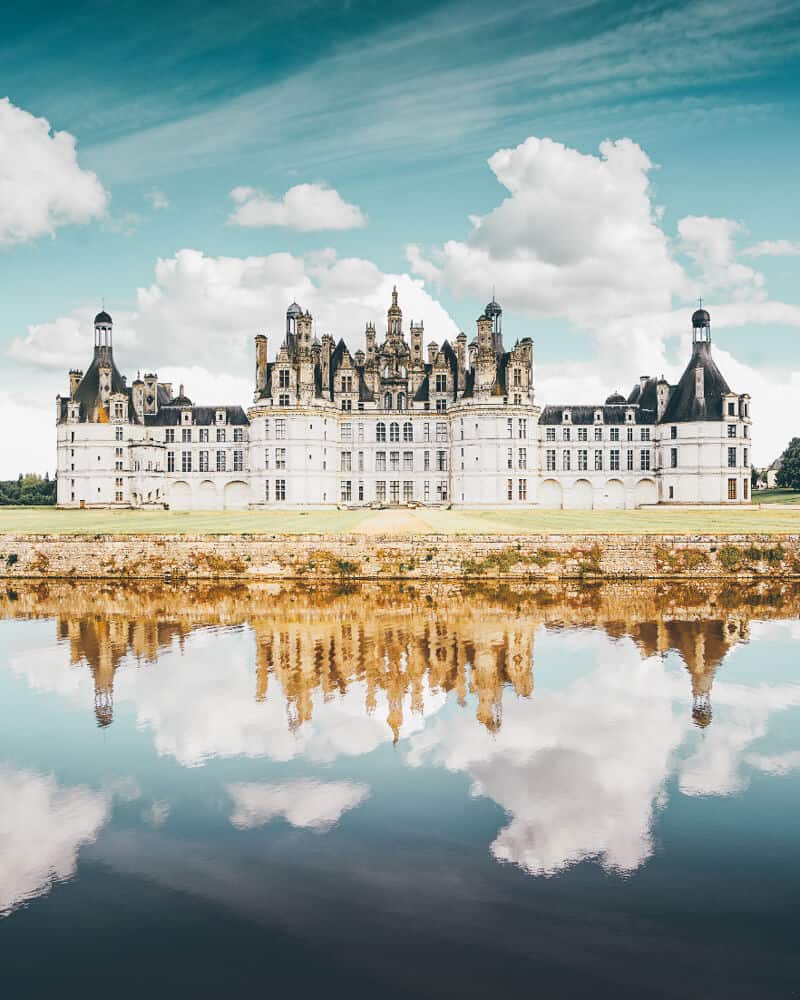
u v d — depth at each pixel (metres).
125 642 34.28
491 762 20.56
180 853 16.19
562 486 115.88
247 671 29.30
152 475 114.75
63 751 21.55
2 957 13.01
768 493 160.25
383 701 25.61
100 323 116.00
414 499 113.50
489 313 119.12
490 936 13.47
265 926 13.82
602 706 25.03
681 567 52.69
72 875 15.43
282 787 19.16
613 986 12.27
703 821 17.38
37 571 55.00
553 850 16.17
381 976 12.54
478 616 39.72
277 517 81.50
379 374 116.69
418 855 16.02
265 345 110.00
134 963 12.89
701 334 113.19
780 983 12.30
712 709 24.73
